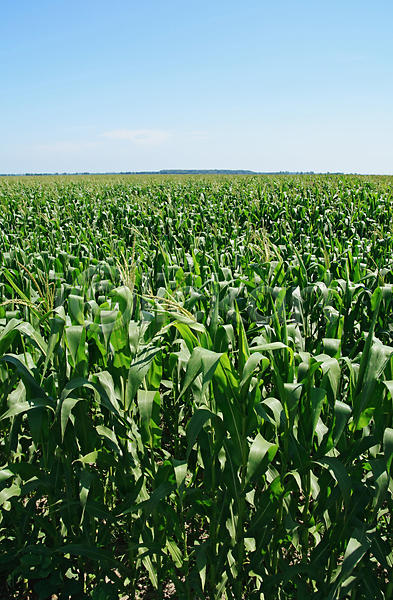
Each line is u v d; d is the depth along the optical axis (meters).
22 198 21.03
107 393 2.33
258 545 2.31
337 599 1.95
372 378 1.92
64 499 2.39
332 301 4.30
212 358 1.87
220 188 26.16
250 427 2.08
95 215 15.07
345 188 22.77
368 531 1.94
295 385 1.98
